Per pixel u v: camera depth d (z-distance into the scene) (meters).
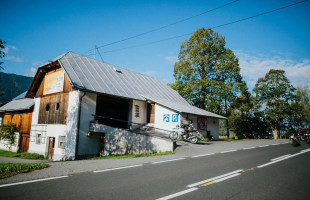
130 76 24.81
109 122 20.11
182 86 32.31
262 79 44.38
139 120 21.59
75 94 16.06
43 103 19.41
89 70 19.33
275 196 4.62
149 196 4.46
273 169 7.45
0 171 6.43
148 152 14.44
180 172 6.79
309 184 5.59
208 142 19.61
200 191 4.87
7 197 4.22
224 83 29.92
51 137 17.48
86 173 6.52
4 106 26.31
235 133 40.22
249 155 10.97
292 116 41.78
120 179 5.81
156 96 23.81
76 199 4.20
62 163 8.46
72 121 15.69
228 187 5.23
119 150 15.70
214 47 31.14
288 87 41.97
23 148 20.67
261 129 40.66
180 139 18.48
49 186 5.04
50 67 19.47
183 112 19.09
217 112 35.56
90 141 16.08
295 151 12.89
